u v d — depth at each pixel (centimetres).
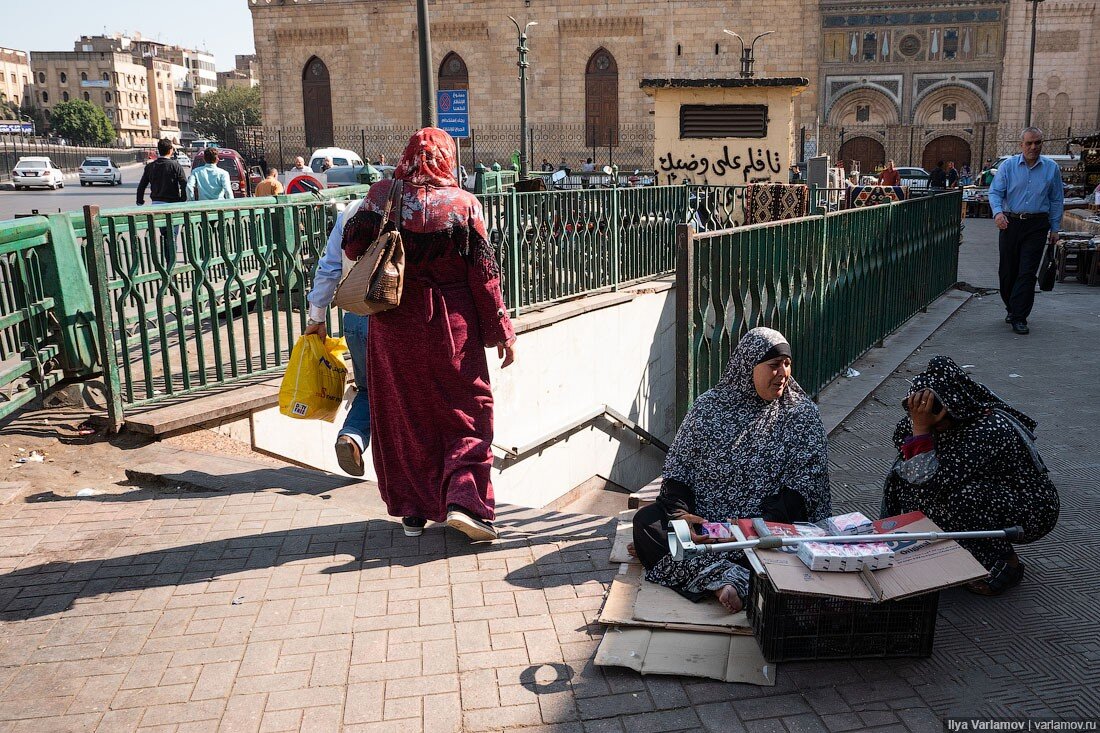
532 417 785
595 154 4422
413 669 273
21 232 477
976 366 703
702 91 1502
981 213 2839
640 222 1009
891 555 268
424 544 362
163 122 14125
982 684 266
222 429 511
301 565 343
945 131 4238
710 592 305
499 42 4522
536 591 321
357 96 4756
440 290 341
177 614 306
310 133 4872
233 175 2989
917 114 4244
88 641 289
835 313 639
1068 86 4188
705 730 244
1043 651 286
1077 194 2184
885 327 799
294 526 380
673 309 1077
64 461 453
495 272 350
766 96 1480
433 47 4603
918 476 332
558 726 246
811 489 319
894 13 4175
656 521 322
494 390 720
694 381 427
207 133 11331
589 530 378
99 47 13662
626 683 265
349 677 269
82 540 366
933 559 274
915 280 906
